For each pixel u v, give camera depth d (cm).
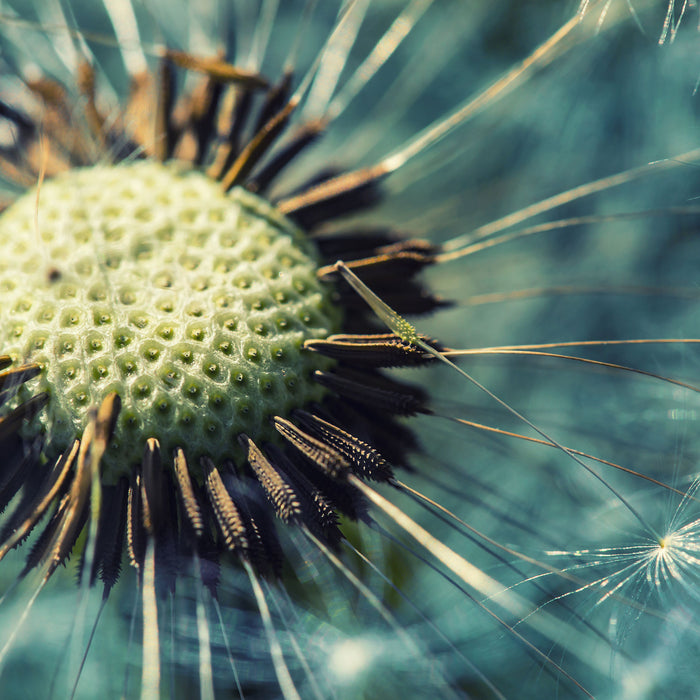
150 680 6
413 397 6
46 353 6
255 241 6
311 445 6
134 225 6
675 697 6
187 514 6
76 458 6
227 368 6
